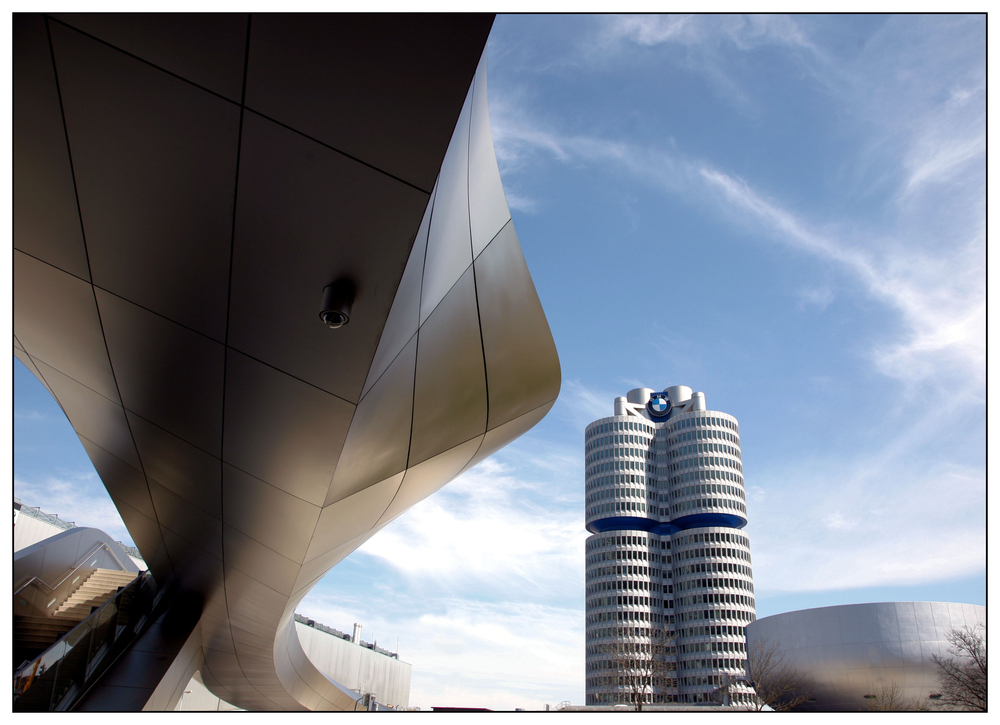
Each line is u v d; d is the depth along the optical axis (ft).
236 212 23.12
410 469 44.42
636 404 633.20
